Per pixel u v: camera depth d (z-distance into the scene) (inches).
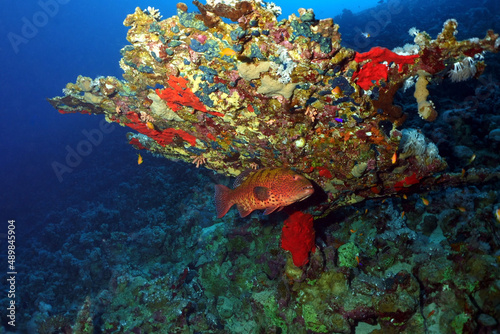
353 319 156.6
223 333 211.0
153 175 433.7
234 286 235.8
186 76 110.2
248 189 122.9
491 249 155.8
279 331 184.9
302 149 127.1
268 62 95.2
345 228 206.4
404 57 94.3
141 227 390.3
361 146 121.7
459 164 234.7
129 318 217.8
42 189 730.2
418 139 133.0
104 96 141.4
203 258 265.7
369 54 93.4
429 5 820.0
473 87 325.7
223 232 261.4
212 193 347.9
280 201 115.8
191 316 215.5
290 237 162.7
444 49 91.2
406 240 178.1
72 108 160.9
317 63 93.0
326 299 162.9
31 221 604.4
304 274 169.8
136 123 154.0
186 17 93.4
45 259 385.1
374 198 168.4
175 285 224.4
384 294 150.9
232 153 153.1
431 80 105.0
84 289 314.0
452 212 182.4
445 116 263.7
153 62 108.6
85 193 566.6
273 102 109.7
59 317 228.2
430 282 157.8
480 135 253.6
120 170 571.2
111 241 337.1
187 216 324.8
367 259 179.0
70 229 437.1
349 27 852.0
